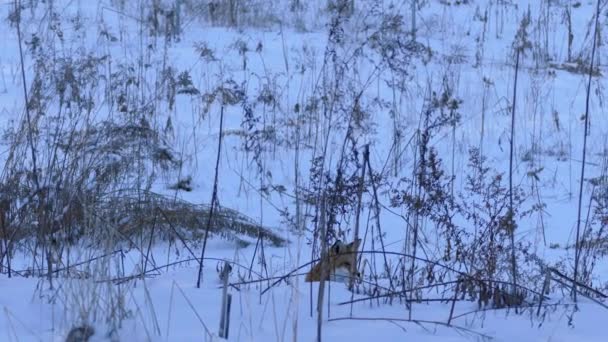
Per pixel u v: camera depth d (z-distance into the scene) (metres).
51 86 11.25
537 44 16.59
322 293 4.29
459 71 14.00
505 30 17.91
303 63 14.57
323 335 4.45
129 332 4.14
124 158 8.55
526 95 13.38
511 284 5.32
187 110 12.44
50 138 9.15
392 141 11.41
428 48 14.73
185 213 7.91
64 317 4.25
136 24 16.58
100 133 8.61
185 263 6.75
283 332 4.24
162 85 12.36
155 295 4.98
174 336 4.28
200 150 10.92
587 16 18.95
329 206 5.57
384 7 17.09
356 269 5.93
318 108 11.35
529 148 11.95
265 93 12.18
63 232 6.02
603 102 14.16
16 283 5.11
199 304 4.86
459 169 10.73
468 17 18.58
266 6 18.16
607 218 7.50
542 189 10.64
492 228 6.14
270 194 9.70
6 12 16.03
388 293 5.34
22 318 4.42
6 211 6.97
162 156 9.87
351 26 13.77
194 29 16.75
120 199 7.73
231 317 4.67
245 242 7.77
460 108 13.16
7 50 14.09
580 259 7.30
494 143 12.09
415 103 12.83
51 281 4.91
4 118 11.20
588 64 16.12
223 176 10.20
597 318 5.02
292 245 7.93
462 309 5.18
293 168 10.38
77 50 12.62
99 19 16.34
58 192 6.51
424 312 5.03
